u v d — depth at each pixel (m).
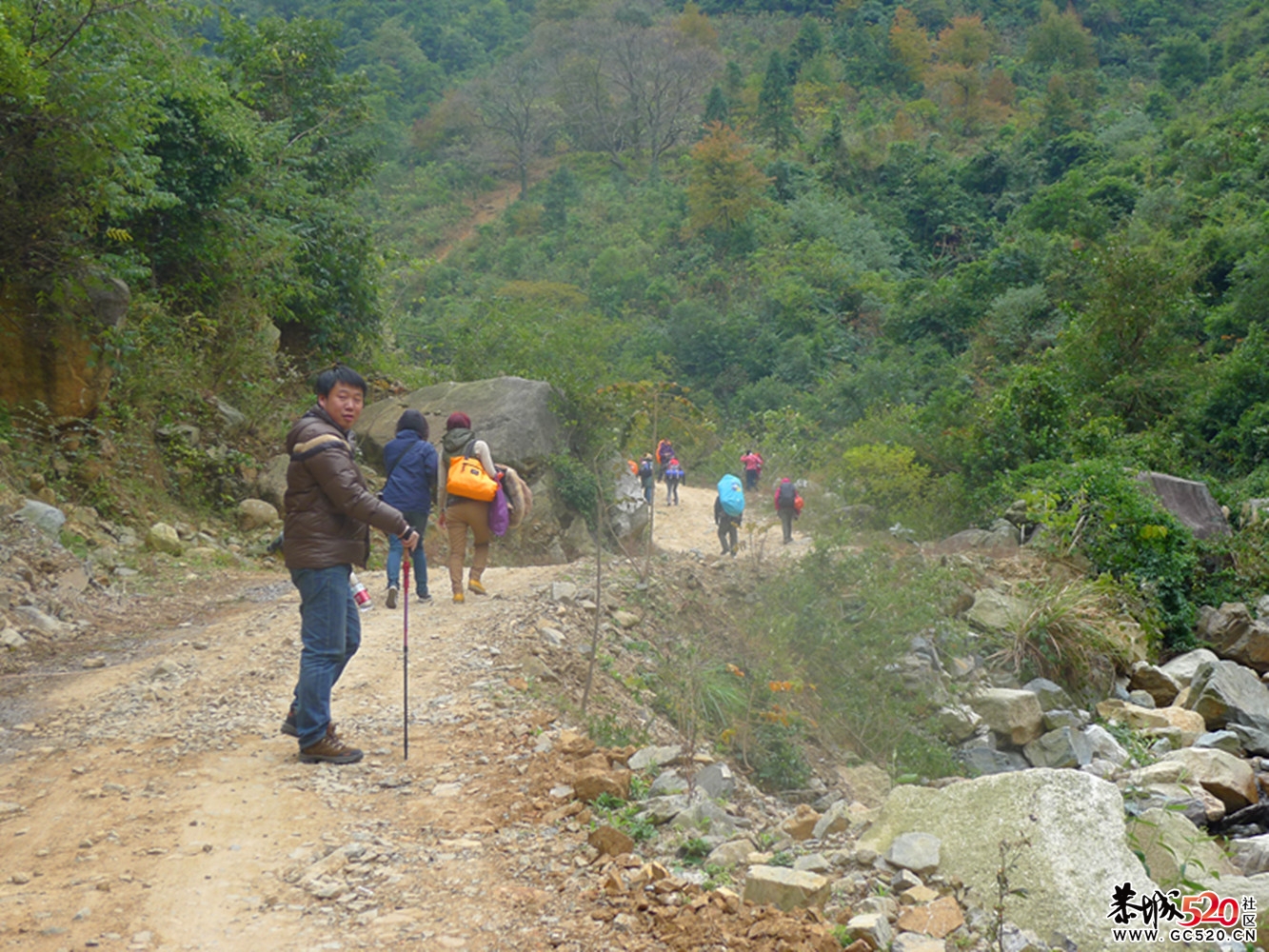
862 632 8.64
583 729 5.32
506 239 89.44
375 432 14.93
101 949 2.96
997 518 15.35
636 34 110.19
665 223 82.25
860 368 53.12
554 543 13.77
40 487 10.12
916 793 4.07
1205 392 24.20
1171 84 102.19
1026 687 9.78
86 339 11.09
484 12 140.75
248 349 14.84
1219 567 14.38
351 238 17.83
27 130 9.95
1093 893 3.35
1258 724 9.83
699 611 8.70
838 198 84.25
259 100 19.31
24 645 7.23
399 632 7.14
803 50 118.38
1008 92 111.31
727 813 4.31
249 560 11.50
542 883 3.43
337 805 4.11
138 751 4.81
